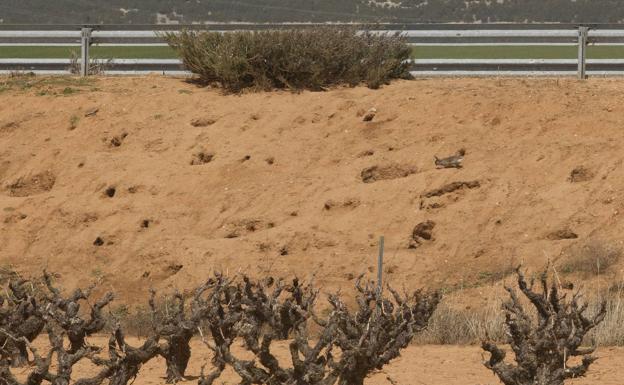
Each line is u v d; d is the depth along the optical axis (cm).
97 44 7275
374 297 3092
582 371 2838
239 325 3158
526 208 5244
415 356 3684
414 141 5803
